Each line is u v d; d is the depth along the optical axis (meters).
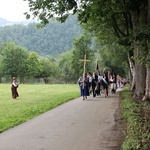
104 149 8.70
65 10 21.17
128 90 36.66
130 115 13.80
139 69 22.95
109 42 41.28
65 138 10.16
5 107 20.16
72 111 17.03
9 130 11.70
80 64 91.50
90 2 22.39
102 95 29.28
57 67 120.00
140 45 17.41
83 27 35.94
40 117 14.93
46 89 46.25
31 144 9.38
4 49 113.38
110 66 72.75
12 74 112.00
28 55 115.00
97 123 12.95
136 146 8.28
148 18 18.08
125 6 22.70
